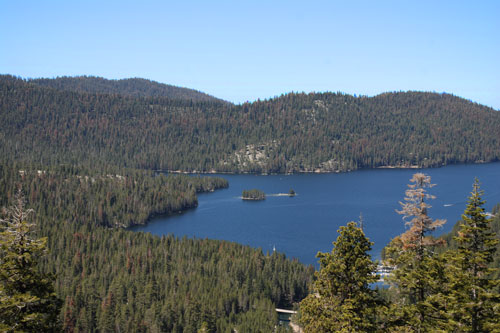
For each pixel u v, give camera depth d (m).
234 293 144.50
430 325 41.06
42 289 40.69
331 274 41.72
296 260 178.75
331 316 40.78
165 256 177.62
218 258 178.88
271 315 133.12
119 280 146.38
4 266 38.41
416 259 42.19
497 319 39.16
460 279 40.12
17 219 40.41
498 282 40.00
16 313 37.97
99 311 128.88
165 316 126.44
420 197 41.91
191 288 146.62
